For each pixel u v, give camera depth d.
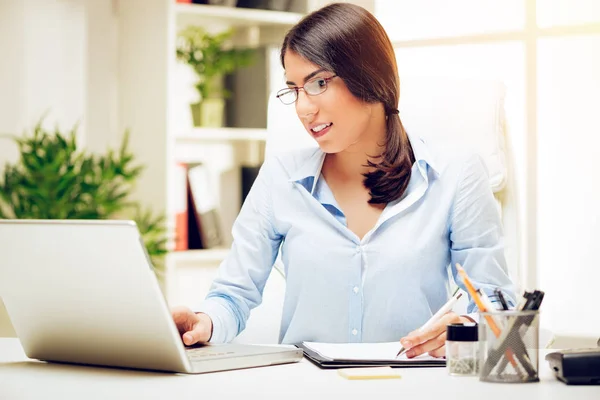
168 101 3.16
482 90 1.82
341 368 1.12
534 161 2.88
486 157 1.78
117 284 1.03
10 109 3.28
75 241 1.04
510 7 2.91
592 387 0.96
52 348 1.17
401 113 1.81
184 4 3.19
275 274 1.83
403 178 1.55
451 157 1.59
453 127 1.79
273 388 0.96
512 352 0.99
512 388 0.95
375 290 1.55
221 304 1.52
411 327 1.55
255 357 1.13
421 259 1.54
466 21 2.93
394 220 1.56
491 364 1.00
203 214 3.28
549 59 2.89
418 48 2.88
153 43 3.24
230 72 3.48
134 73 3.33
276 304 1.80
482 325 1.01
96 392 0.95
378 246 1.55
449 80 1.84
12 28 3.28
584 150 2.92
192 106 3.33
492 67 2.89
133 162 3.30
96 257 1.03
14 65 3.28
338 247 1.56
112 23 3.43
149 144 3.25
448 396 0.90
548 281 2.91
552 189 2.92
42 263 1.09
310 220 1.60
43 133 3.01
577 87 2.90
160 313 1.02
